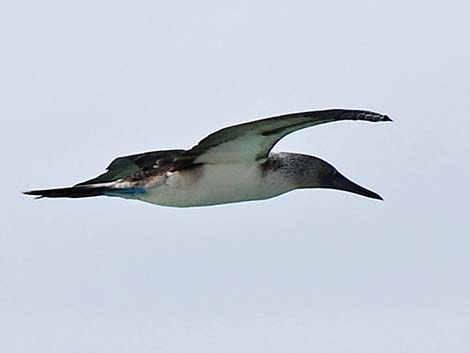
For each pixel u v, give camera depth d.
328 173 50.94
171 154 50.78
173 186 48.53
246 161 48.25
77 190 48.94
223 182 48.56
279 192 49.97
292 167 50.09
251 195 49.25
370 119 42.94
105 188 48.81
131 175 49.84
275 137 46.50
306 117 43.81
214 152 47.59
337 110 43.59
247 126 45.47
